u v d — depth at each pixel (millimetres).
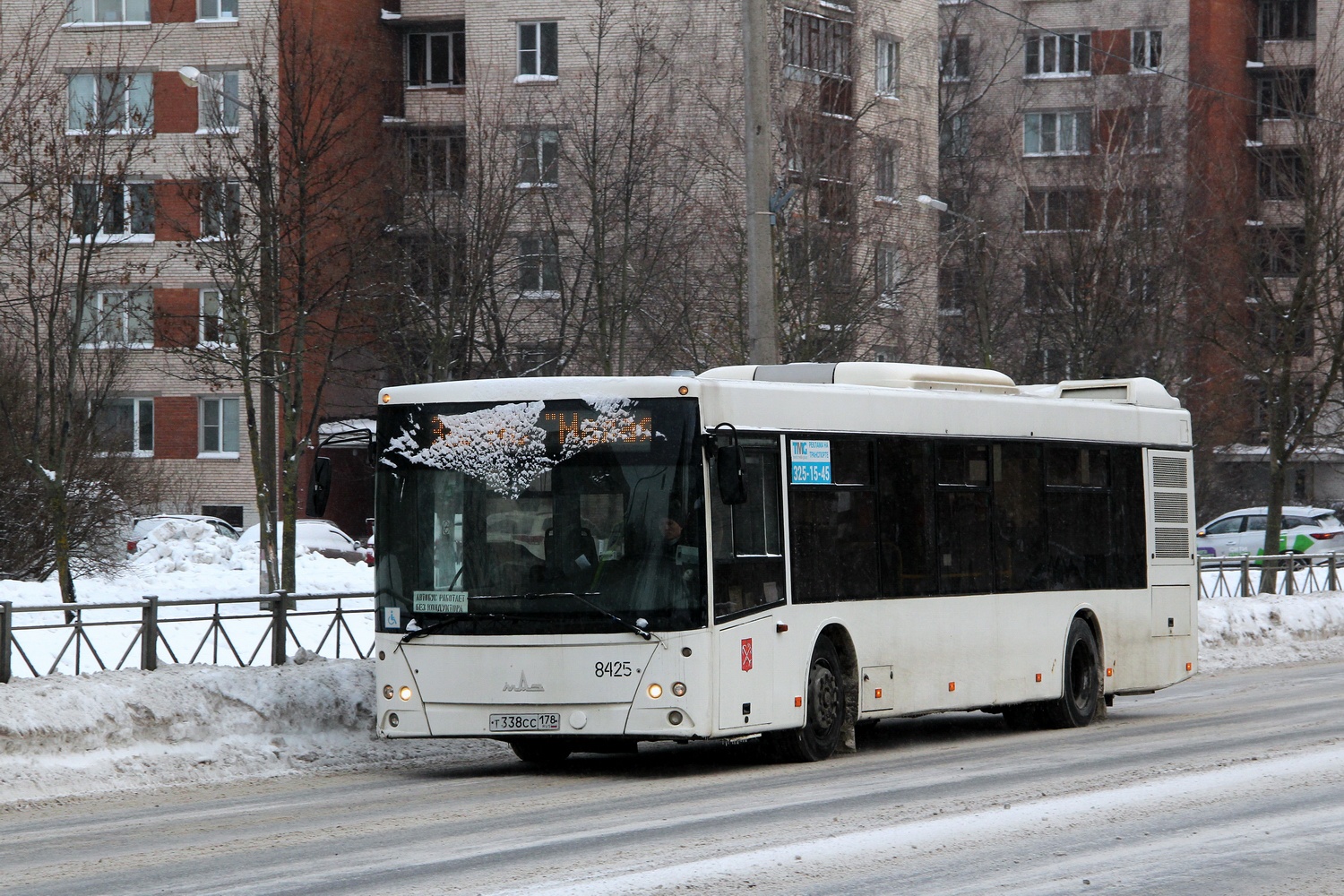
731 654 21719
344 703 25781
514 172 56031
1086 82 87625
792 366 26500
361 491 86062
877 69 72750
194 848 16297
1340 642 47219
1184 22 103688
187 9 79812
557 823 17453
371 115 66500
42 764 21578
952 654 25703
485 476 21969
